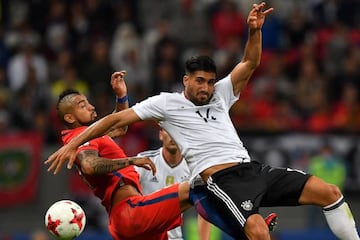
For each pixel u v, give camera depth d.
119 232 31.45
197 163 29.56
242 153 29.77
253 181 29.23
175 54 62.56
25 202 55.91
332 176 54.72
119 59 62.22
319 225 54.91
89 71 60.91
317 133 56.66
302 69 62.56
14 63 60.97
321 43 64.75
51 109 58.69
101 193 31.70
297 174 29.69
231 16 66.75
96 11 65.38
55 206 29.52
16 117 57.78
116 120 29.69
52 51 63.81
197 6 68.50
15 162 55.81
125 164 30.11
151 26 67.38
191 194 30.36
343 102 59.19
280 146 56.06
